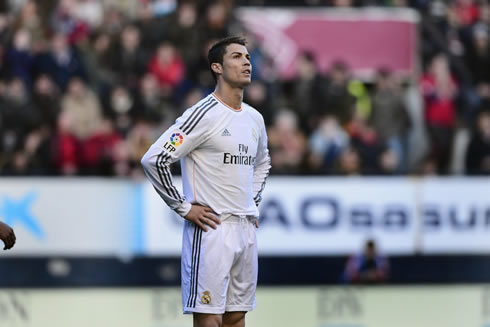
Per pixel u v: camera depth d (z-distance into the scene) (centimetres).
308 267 3684
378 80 4194
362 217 3725
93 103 3991
